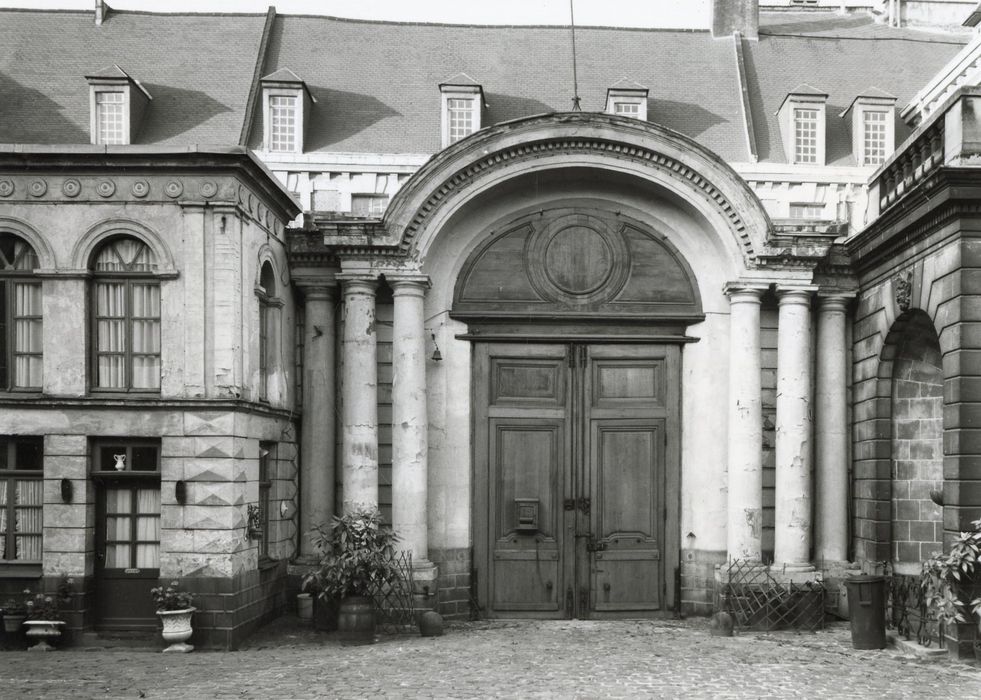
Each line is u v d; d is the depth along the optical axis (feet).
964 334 38.58
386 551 46.50
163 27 73.00
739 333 50.03
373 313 49.93
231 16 74.49
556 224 53.01
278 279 49.70
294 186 66.59
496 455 52.39
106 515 43.88
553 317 52.24
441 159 48.75
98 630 43.34
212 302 42.98
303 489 51.52
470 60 73.05
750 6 76.38
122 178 43.45
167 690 33.65
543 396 52.85
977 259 38.68
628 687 34.06
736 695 32.89
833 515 51.11
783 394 49.83
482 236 52.95
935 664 37.96
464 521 51.67
